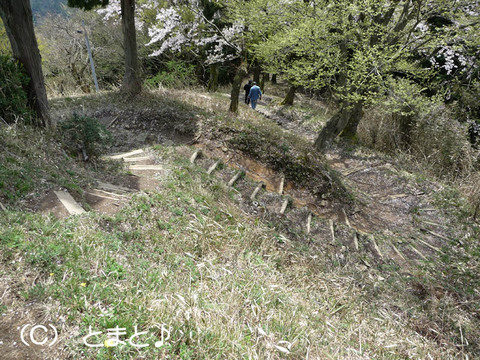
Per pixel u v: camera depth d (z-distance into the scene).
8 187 3.55
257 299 3.25
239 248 4.26
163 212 4.32
